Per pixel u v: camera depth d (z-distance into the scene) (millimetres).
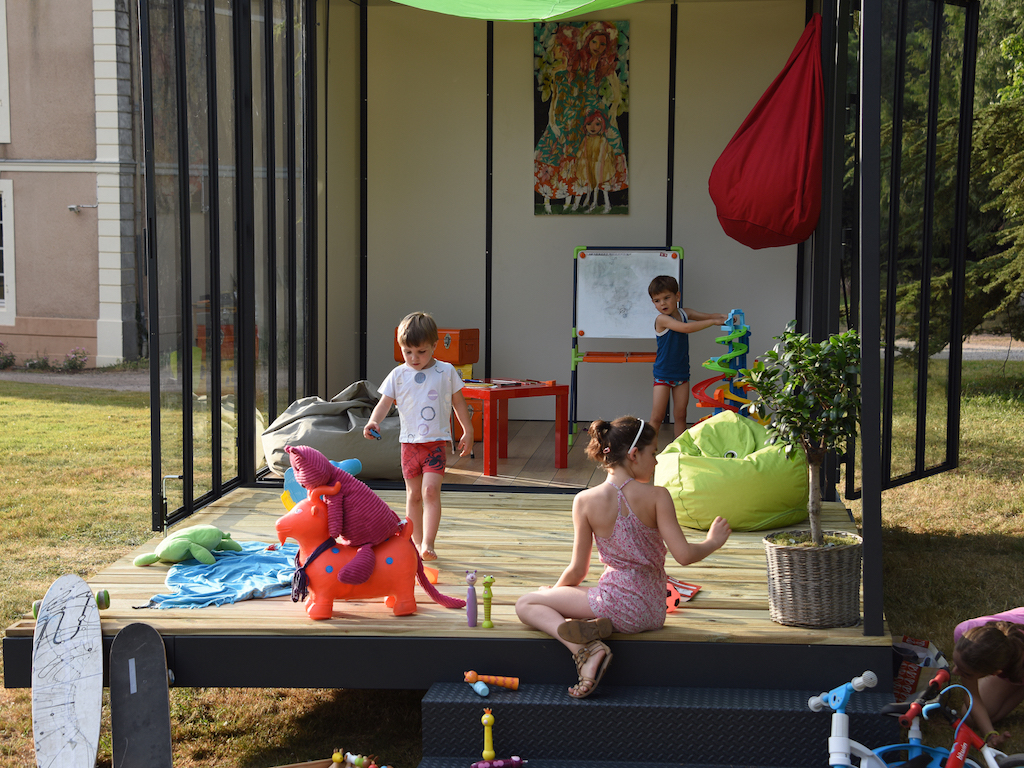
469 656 3033
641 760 2896
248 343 5105
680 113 7223
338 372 7121
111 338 12461
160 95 4125
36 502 6445
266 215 5309
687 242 7320
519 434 6988
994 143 10836
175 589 3434
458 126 7422
